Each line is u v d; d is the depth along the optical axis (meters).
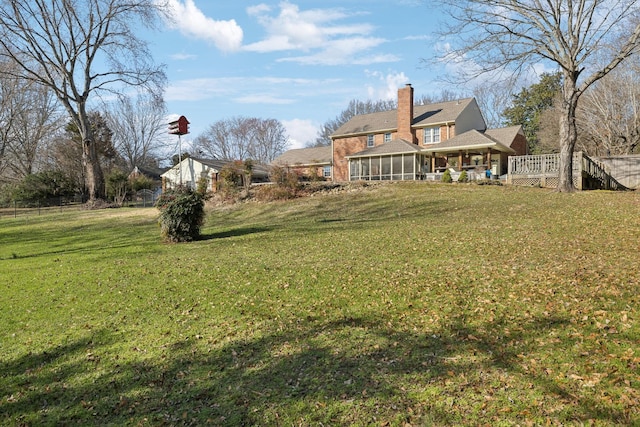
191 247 11.92
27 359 5.04
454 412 3.31
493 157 28.38
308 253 9.73
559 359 3.98
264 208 20.52
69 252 12.34
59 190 35.88
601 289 5.62
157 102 29.64
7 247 14.24
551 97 42.00
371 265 8.02
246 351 4.80
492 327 4.88
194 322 5.82
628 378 3.55
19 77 25.42
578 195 15.56
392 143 29.25
